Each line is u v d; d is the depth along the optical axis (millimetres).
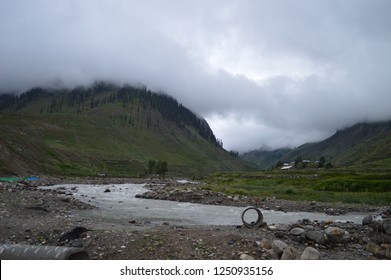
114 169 184375
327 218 32312
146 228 20078
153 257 13141
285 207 40250
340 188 63125
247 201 45125
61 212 27375
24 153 121375
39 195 35969
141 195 53125
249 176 121375
